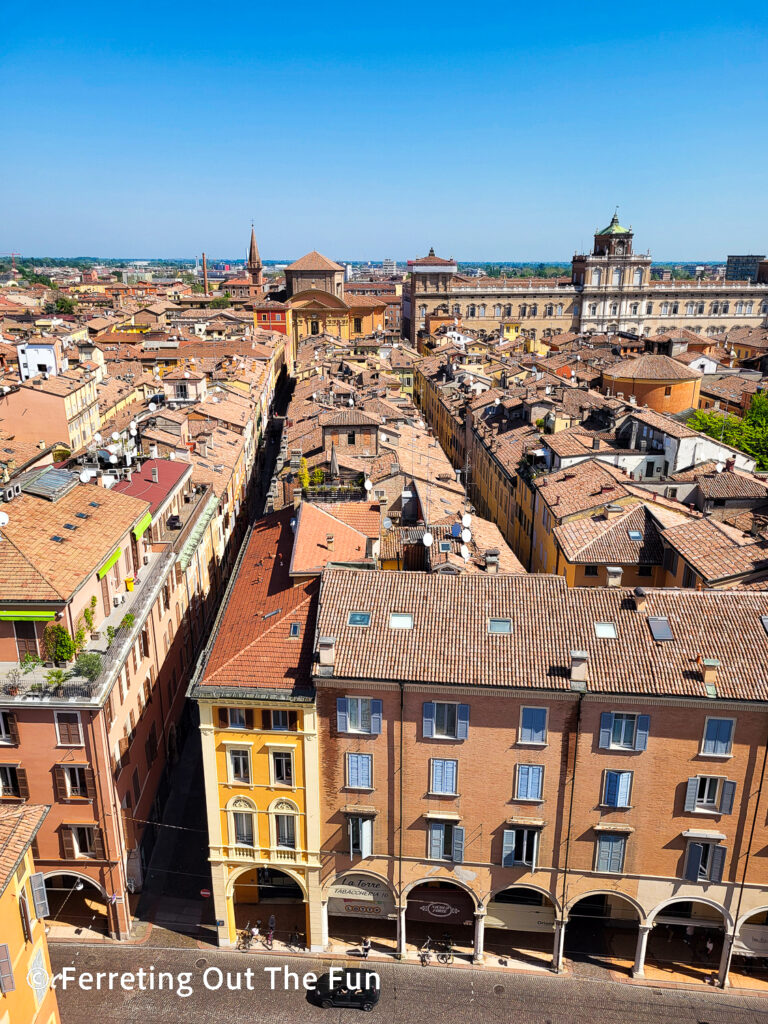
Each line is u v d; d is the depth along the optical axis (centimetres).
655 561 6159
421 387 16900
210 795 4369
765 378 14212
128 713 4803
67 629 4306
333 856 4434
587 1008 4294
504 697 4000
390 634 4219
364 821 4306
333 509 5975
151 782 5334
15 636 4272
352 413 8450
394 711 4106
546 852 4284
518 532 8950
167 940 4722
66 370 12850
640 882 4266
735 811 4053
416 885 4688
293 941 4750
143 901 5000
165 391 11600
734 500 6794
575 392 11225
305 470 6781
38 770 4331
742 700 3803
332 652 4078
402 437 9819
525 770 4131
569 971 4541
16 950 3225
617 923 4869
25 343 12950
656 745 3988
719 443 7900
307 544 5206
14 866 3061
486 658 4062
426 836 4328
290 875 4528
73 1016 4216
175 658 6194
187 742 6525
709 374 14825
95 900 5025
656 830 4153
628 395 11875
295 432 9756
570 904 4362
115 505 5391
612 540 6306
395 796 4272
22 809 3350
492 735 4088
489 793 4206
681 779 4034
